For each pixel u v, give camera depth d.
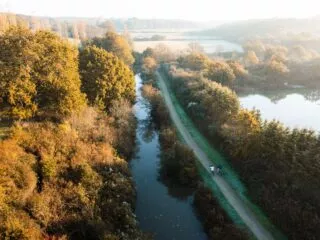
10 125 39.72
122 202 32.59
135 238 27.95
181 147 43.06
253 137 39.09
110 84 52.41
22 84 38.78
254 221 31.17
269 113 71.75
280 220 30.36
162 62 122.25
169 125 55.72
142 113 67.75
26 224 26.17
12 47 40.69
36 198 29.11
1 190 27.48
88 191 31.78
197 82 70.38
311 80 102.56
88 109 46.88
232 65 100.69
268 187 34.16
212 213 31.70
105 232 26.98
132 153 47.34
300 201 30.64
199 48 164.38
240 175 39.28
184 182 38.88
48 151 35.62
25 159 32.88
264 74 104.38
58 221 27.91
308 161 32.72
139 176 41.56
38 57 40.94
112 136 44.38
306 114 71.56
